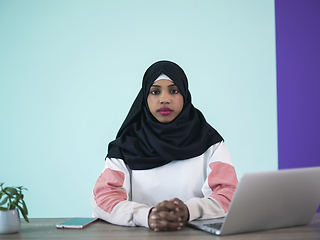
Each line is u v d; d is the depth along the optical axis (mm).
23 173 3117
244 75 3152
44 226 1092
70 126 3158
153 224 985
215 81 3170
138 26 3260
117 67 3219
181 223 995
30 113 3174
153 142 1423
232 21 3209
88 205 3049
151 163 1410
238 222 902
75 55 3229
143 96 1528
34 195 3088
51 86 3201
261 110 3107
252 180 850
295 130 2965
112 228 1045
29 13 3254
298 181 919
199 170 1419
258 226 946
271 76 3125
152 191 1406
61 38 3240
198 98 3164
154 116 1466
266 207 914
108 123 3152
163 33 3246
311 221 1108
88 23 3258
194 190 1403
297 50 3002
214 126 3131
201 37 3223
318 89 2961
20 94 3195
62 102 3182
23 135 3154
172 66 1461
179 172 1413
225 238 885
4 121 3168
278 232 954
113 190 1250
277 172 883
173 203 1044
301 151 2949
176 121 1454
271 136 3078
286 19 3029
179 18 3254
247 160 3068
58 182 3096
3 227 966
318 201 997
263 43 3152
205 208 1119
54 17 3256
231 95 3145
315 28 2979
